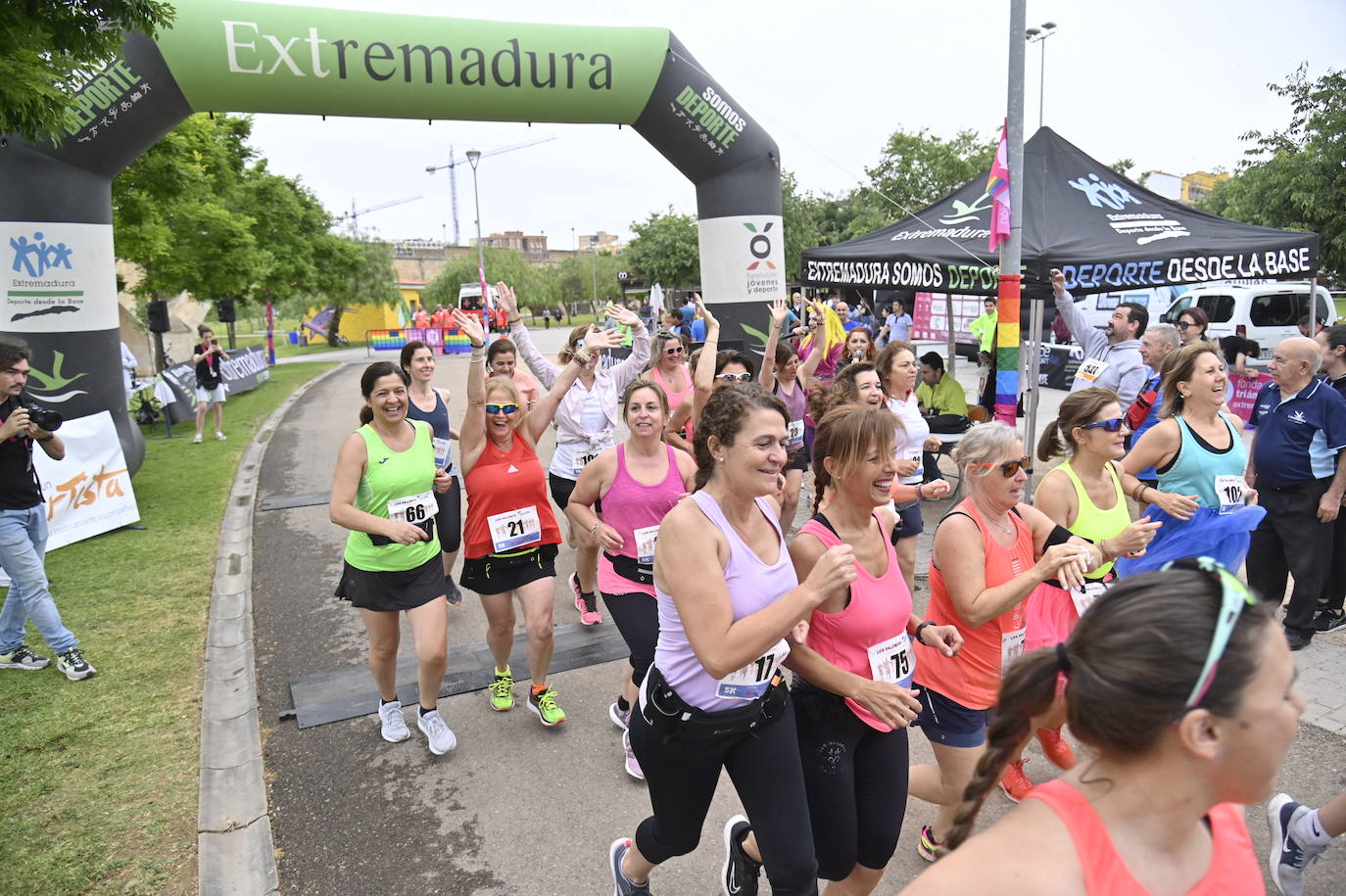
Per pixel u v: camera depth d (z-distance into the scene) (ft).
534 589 13.70
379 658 13.33
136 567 22.17
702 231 34.73
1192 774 3.66
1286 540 15.89
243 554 23.89
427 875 10.69
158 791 12.13
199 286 64.18
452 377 73.41
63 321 26.43
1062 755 11.27
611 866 9.77
